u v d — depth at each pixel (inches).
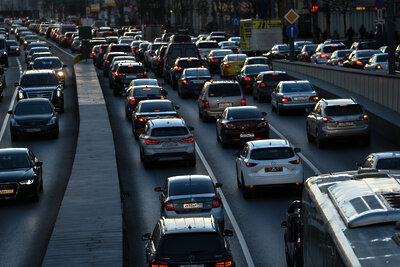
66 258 1785.2
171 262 1555.1
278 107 4495.6
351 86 4835.1
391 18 4163.4
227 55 6756.9
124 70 5757.9
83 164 3097.9
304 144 3604.8
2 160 2778.1
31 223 2431.1
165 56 6550.2
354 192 1117.1
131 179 3051.2
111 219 2170.3
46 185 2994.6
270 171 2578.7
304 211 1343.5
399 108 3919.8
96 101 5162.4
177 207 2139.5
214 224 1656.0
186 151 3171.8
